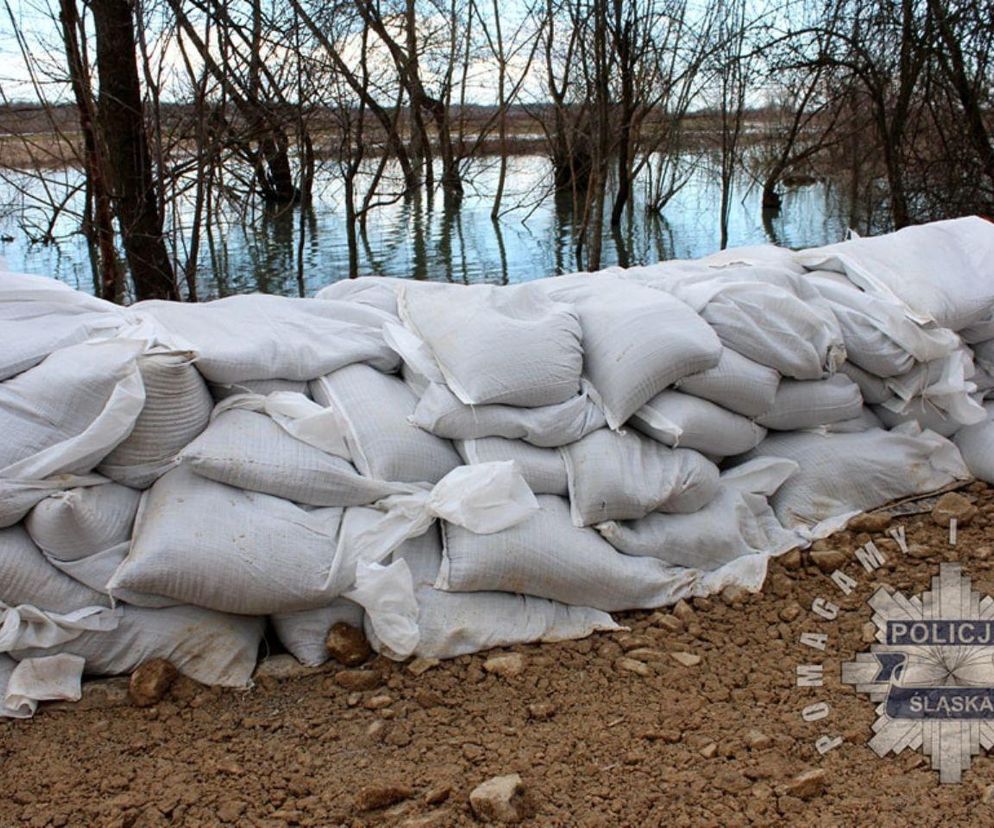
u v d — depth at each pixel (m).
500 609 3.37
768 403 3.96
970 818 2.48
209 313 3.69
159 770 2.78
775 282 4.22
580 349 3.74
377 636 3.23
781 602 3.57
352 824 2.54
